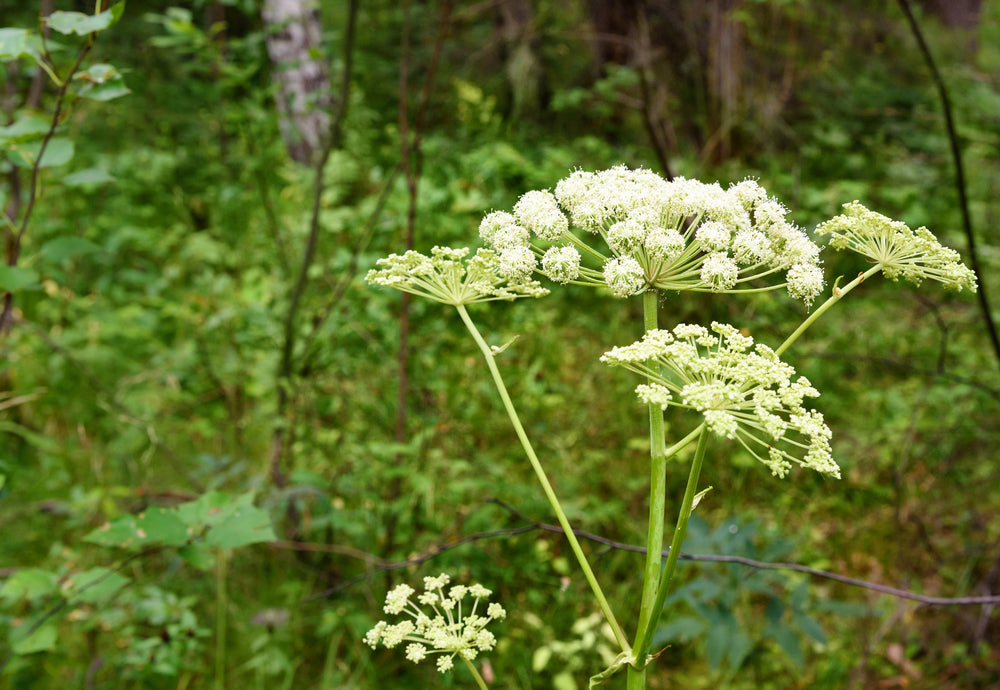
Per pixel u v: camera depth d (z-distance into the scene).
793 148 7.61
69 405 4.54
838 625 3.62
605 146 6.91
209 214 6.10
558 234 1.67
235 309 4.79
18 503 3.81
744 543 2.94
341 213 4.99
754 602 3.80
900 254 1.64
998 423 4.48
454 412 4.25
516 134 7.29
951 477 4.26
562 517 1.53
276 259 5.02
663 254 1.57
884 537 4.14
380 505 3.68
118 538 2.14
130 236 5.68
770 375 1.44
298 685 3.23
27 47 2.15
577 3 7.88
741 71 7.11
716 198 1.65
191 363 4.68
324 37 5.77
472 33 8.50
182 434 4.48
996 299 5.42
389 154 5.79
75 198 6.11
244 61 4.62
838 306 5.56
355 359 4.27
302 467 4.05
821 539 4.17
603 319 5.48
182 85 6.73
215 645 3.36
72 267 5.51
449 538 3.72
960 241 5.73
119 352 5.02
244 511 2.26
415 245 4.64
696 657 3.56
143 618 3.21
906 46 8.80
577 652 3.39
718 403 1.45
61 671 3.15
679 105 7.51
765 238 1.66
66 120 2.38
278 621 3.09
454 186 5.17
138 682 3.06
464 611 3.40
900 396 4.92
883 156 7.54
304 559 3.68
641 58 6.76
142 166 6.34
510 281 1.75
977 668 3.29
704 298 5.39
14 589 2.28
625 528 3.98
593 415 4.68
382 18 8.20
